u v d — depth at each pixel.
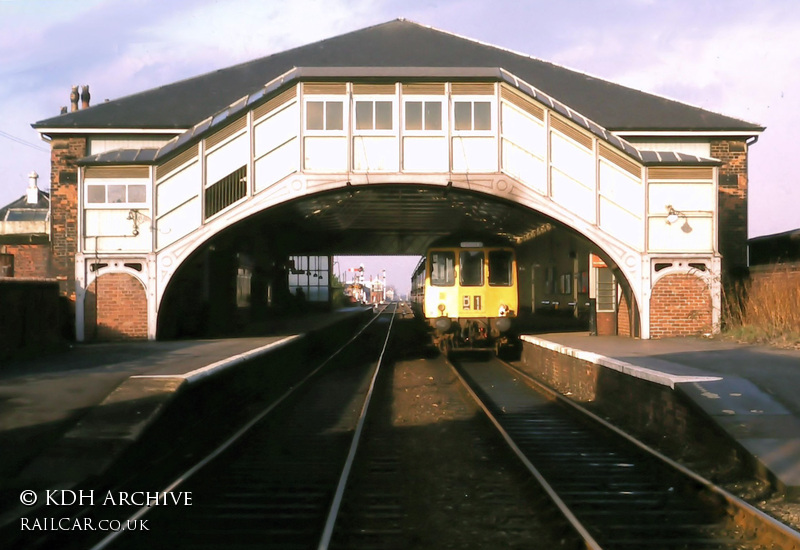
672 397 8.98
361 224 28.08
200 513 6.11
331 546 5.27
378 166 17.39
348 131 17.41
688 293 17.36
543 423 10.53
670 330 17.27
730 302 17.11
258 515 6.04
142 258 17.11
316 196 17.75
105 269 17.12
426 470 7.73
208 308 20.08
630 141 19.16
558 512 5.89
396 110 17.45
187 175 17.30
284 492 6.79
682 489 6.74
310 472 7.61
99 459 6.88
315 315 39.72
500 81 17.53
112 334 17.02
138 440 7.55
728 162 19.28
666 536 5.51
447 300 20.69
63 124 18.48
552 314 28.05
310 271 44.03
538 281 31.30
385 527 5.82
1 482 6.23
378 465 7.95
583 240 17.91
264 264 29.59
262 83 21.66
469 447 8.92
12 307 12.70
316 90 17.42
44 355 13.55
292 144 17.42
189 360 12.51
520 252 35.41
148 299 17.11
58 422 7.98
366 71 17.33
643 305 17.30
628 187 17.50
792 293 14.73
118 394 8.95
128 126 18.48
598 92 21.45
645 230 17.34
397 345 27.27
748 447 6.99
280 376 16.52
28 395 9.24
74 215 18.61
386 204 22.62
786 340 14.02
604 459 8.12
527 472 7.29
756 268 16.94
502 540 5.48
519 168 17.53
